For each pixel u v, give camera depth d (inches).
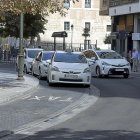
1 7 765.9
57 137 417.7
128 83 1018.7
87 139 407.8
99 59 1207.6
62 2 807.1
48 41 2861.7
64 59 925.2
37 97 724.7
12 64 1833.2
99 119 522.3
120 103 665.0
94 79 1136.8
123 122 499.5
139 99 713.0
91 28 2957.7
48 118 530.3
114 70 1173.7
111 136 420.8
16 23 1941.4
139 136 420.5
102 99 713.6
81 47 2664.9
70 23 2928.2
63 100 693.9
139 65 1748.3
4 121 501.7
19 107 612.4
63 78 889.5
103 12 2223.2
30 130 455.5
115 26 2128.4
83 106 634.8
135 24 1907.0
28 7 777.6
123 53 1963.6
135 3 1831.9
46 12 824.9
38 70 1099.9
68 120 518.0
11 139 411.5
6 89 784.3
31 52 1326.3
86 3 2950.3
